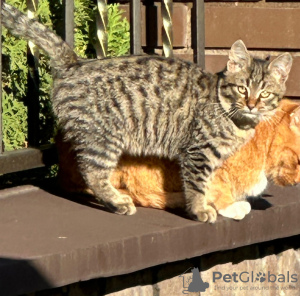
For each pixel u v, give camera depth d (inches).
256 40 243.1
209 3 245.9
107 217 188.9
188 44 246.2
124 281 183.9
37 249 161.5
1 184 222.2
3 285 150.6
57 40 197.8
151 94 195.0
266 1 242.8
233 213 191.9
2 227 177.6
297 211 206.5
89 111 191.2
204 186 194.5
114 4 243.4
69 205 198.7
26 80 216.4
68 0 211.5
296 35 240.2
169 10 233.3
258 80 197.6
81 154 194.2
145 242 174.2
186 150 196.1
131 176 201.6
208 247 187.6
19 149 207.3
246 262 210.2
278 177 204.5
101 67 194.5
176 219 189.3
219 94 196.4
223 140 194.5
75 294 175.5
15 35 200.7
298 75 240.8
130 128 194.9
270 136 201.2
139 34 225.8
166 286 192.5
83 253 163.0
